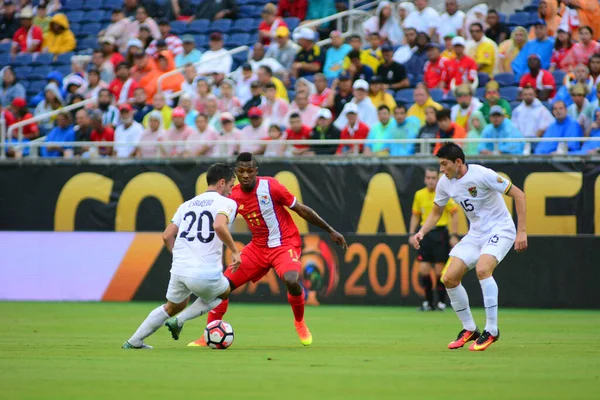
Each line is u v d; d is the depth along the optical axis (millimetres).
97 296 65625
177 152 66500
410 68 71750
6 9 96625
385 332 41156
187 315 31531
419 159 60969
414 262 59938
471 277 59781
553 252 58125
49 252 66750
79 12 94875
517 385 22219
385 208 61531
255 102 69312
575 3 69000
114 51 83250
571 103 63062
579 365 26891
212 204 31000
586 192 58531
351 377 23875
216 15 87062
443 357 29391
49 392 20969
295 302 34000
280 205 34188
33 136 75938
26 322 47031
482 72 69562
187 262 30844
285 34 74750
